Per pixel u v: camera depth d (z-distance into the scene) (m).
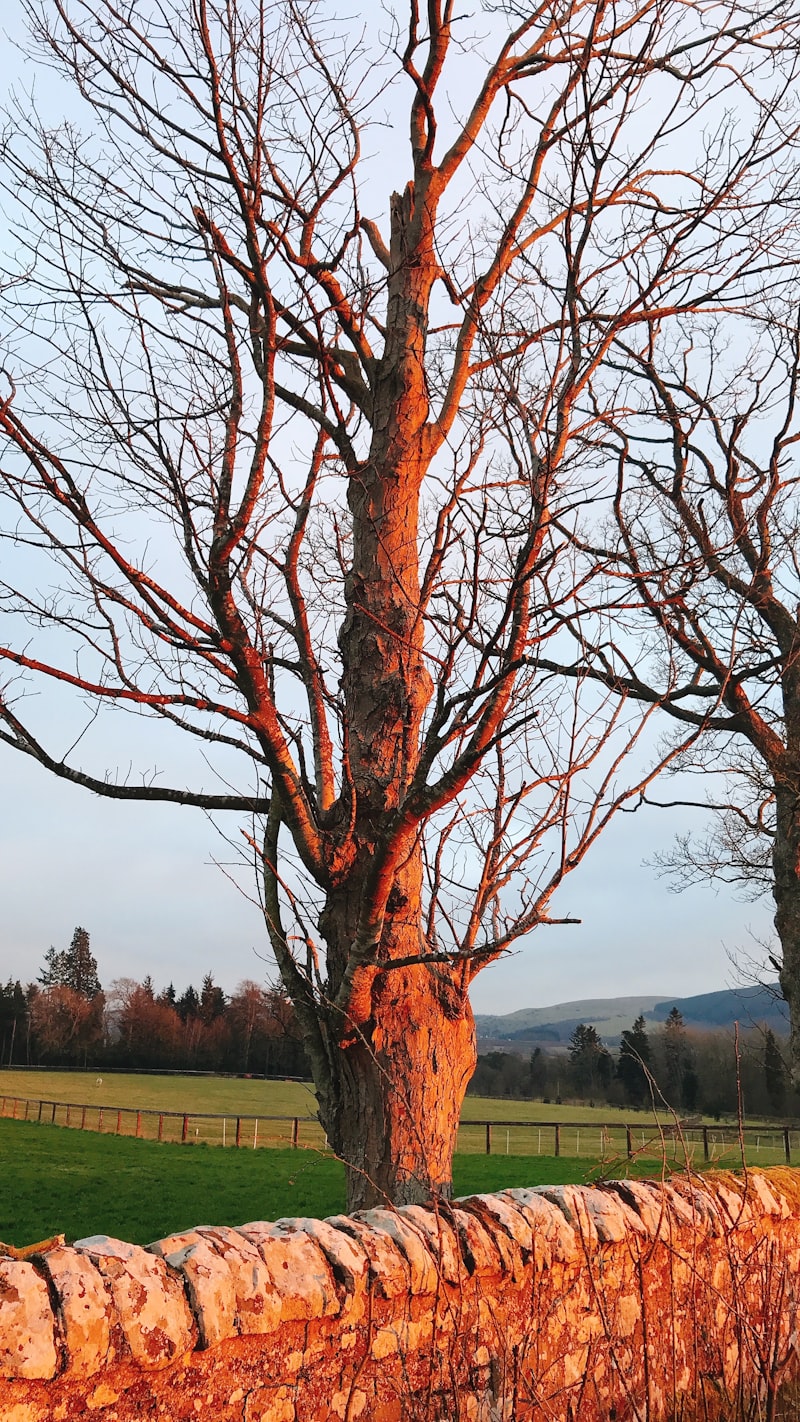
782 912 11.93
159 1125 34.25
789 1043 11.60
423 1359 3.64
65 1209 20.25
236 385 4.63
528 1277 4.14
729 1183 5.76
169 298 5.52
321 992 4.90
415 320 5.84
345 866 5.17
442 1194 4.97
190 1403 2.87
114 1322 2.66
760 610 9.88
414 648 4.77
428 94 5.64
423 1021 5.14
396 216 5.98
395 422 5.72
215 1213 19.98
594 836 4.65
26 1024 74.25
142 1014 72.56
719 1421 4.57
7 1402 2.42
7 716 4.71
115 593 4.30
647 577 4.71
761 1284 5.12
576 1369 4.30
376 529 5.51
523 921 4.56
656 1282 4.87
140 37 4.36
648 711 4.82
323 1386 3.28
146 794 5.12
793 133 5.39
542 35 5.57
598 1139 28.45
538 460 4.64
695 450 8.71
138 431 4.53
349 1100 5.19
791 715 10.70
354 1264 3.42
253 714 4.69
